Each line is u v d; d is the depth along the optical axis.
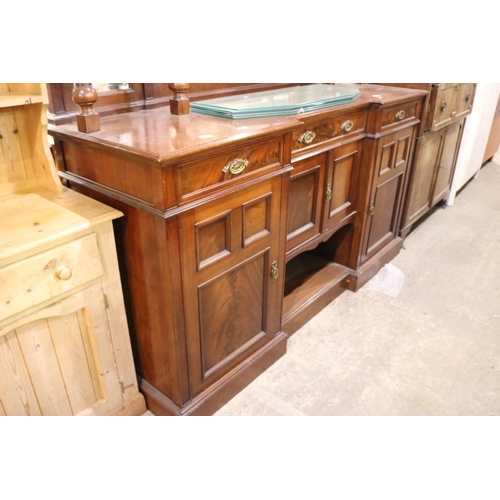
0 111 1.26
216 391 1.55
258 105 1.55
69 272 1.16
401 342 1.99
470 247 2.83
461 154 3.23
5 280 1.06
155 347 1.43
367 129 2.01
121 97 1.53
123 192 1.23
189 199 1.17
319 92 1.92
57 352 1.26
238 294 1.51
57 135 1.32
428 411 1.63
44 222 1.16
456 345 1.97
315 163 1.77
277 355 1.85
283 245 1.62
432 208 3.40
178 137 1.20
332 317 2.14
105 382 1.42
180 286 1.27
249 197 1.37
